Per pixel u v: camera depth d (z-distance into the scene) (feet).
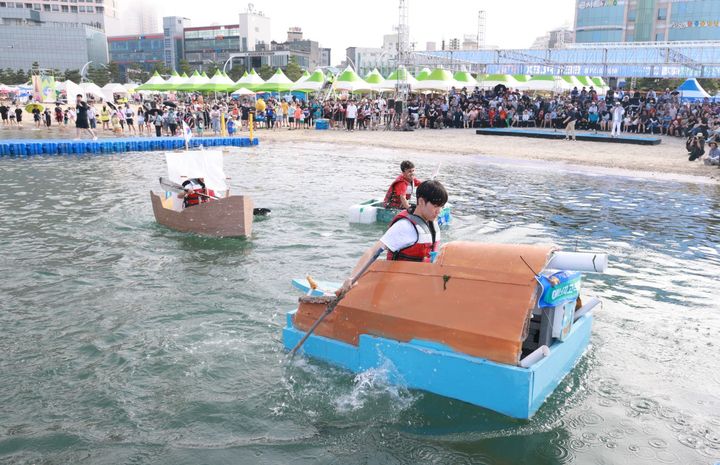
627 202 45.68
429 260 16.16
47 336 19.29
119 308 21.80
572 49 126.31
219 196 37.96
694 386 16.22
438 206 15.60
